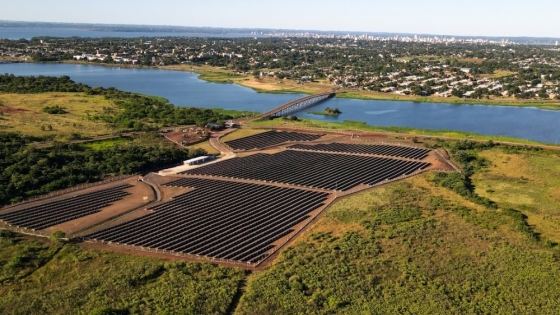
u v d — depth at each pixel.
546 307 95.31
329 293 97.94
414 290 100.56
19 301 94.25
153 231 129.75
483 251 119.06
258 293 96.88
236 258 114.69
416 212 144.75
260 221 138.75
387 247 121.00
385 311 92.06
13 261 108.56
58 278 104.56
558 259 116.12
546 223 141.75
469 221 138.38
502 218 140.38
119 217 140.75
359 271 107.75
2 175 160.00
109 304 92.75
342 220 140.38
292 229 133.88
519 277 106.50
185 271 106.62
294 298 95.12
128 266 108.50
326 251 118.19
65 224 134.38
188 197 158.62
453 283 104.06
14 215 139.00
